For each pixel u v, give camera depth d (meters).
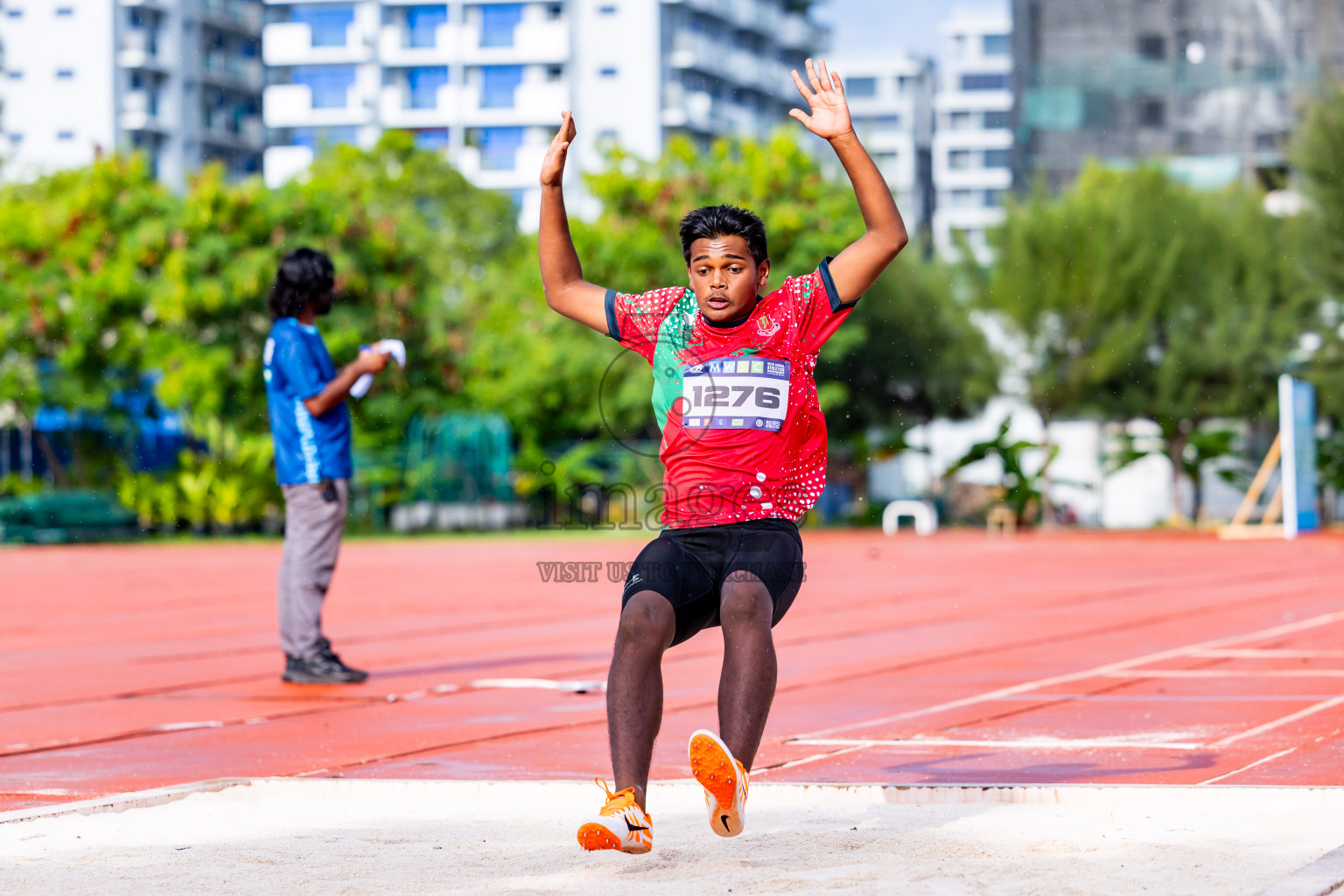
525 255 59.34
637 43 111.06
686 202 51.16
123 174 48.00
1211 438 49.53
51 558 35.81
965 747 8.18
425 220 72.69
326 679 11.57
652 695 5.34
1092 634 15.21
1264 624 16.16
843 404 54.00
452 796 6.83
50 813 6.29
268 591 24.23
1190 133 56.78
